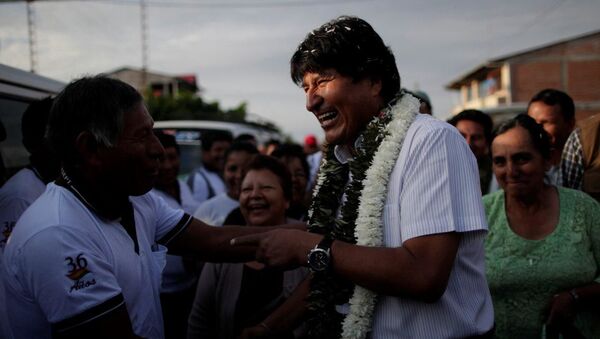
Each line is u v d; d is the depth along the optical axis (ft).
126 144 5.01
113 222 5.35
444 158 4.78
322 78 5.16
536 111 11.48
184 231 6.55
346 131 5.36
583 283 7.29
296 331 7.09
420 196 4.73
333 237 5.20
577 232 7.41
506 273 7.59
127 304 5.22
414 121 5.19
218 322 8.17
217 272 8.42
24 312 4.89
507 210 7.94
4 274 4.98
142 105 5.21
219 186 18.86
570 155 10.02
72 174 5.17
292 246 4.93
